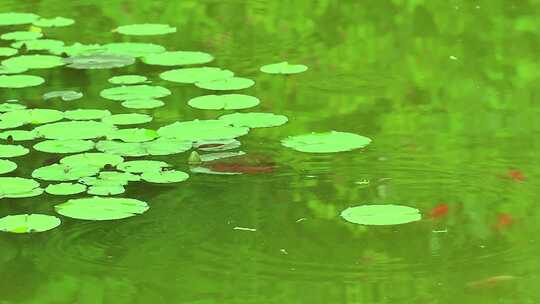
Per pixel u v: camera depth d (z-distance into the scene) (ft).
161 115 32.86
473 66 37.68
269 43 41.32
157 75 37.04
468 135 31.01
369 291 22.00
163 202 26.55
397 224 24.91
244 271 22.97
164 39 41.98
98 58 38.88
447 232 24.79
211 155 29.55
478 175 27.99
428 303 21.48
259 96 34.83
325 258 23.56
